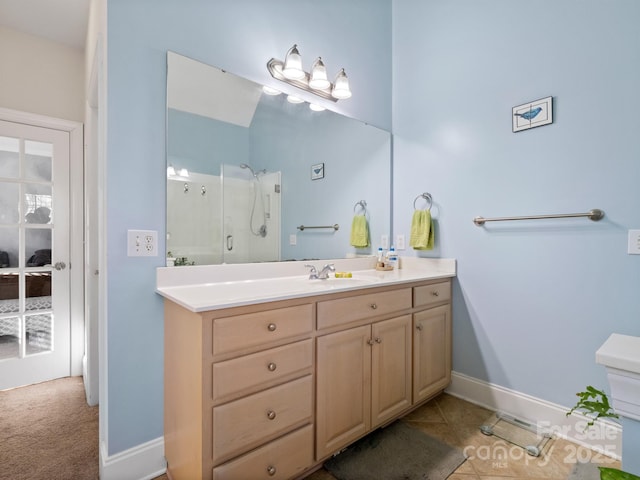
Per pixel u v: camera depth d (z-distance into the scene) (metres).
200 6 1.61
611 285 1.57
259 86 1.84
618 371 0.71
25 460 1.53
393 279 1.76
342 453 1.55
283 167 1.94
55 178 2.48
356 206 2.31
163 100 1.49
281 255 1.93
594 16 1.62
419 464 1.48
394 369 1.72
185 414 1.22
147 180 1.44
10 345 2.32
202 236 1.62
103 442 1.41
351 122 2.29
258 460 1.19
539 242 1.80
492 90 1.98
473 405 2.01
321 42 2.13
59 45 2.53
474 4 2.08
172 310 1.37
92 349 2.03
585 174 1.64
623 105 1.53
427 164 2.31
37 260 2.42
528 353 1.84
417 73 2.39
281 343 1.27
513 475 1.42
